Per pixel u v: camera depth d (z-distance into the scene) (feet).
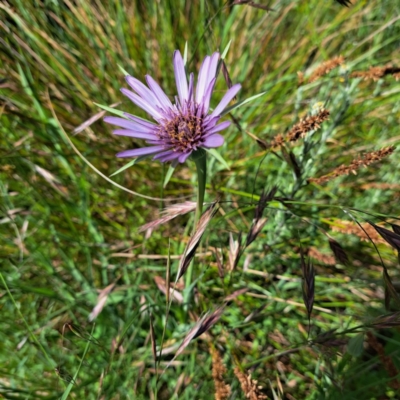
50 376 0.50
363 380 0.48
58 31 0.70
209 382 0.50
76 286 0.59
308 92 0.75
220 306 0.40
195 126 0.37
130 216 0.66
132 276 0.61
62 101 0.70
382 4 0.79
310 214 0.57
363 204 0.62
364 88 0.75
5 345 0.50
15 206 0.60
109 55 0.75
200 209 0.38
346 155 0.69
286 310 0.57
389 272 0.60
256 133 0.72
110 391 0.47
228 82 0.46
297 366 0.54
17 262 0.56
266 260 0.60
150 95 0.41
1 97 0.61
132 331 0.54
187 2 0.84
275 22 0.80
